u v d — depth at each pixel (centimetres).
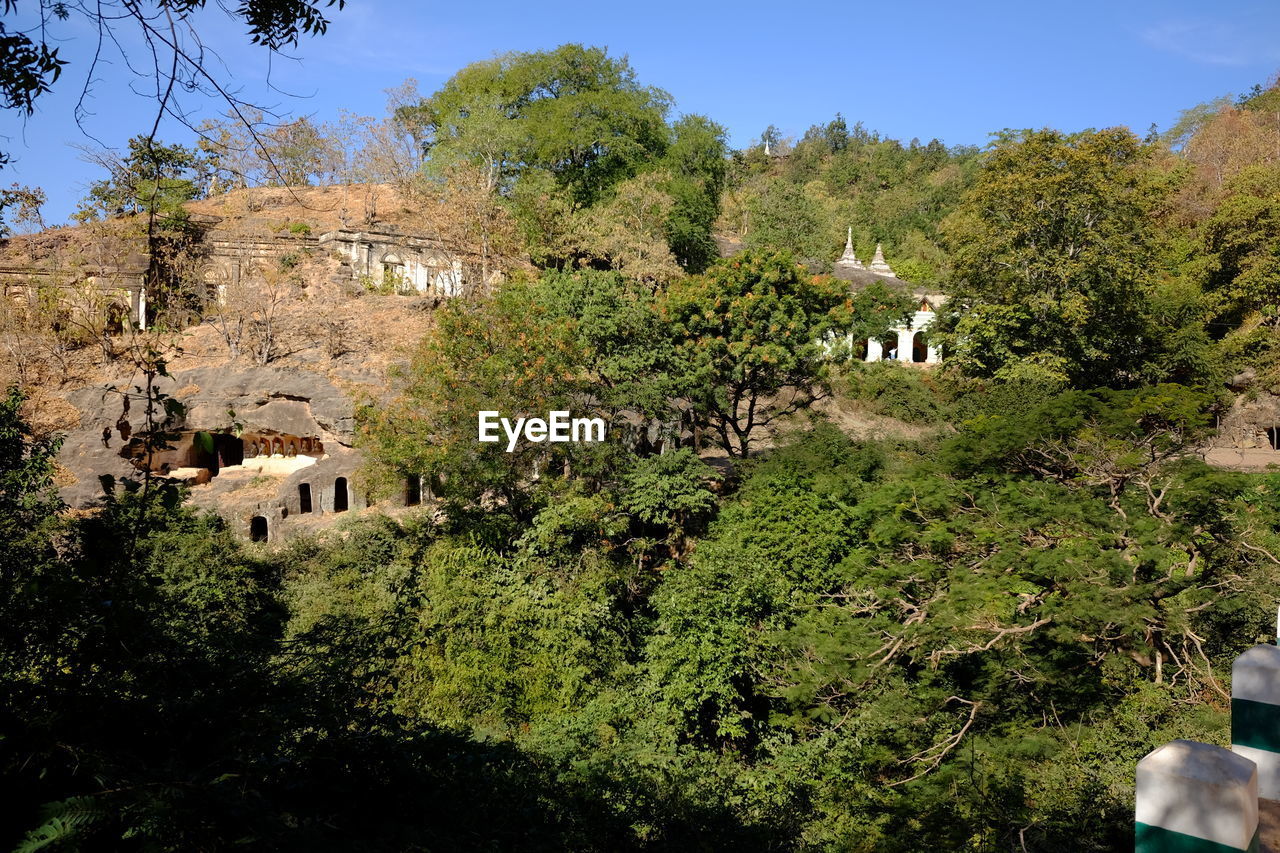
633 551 2566
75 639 536
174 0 489
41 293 3228
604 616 2155
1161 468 1855
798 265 2953
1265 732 301
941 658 1691
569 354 2627
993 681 1579
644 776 1448
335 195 5097
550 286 2967
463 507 2578
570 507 2369
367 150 4441
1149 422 2017
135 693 561
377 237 4134
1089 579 1556
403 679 1862
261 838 466
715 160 5891
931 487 1948
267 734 620
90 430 2923
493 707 1961
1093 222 3678
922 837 1359
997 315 3781
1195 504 1672
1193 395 1953
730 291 2873
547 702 1977
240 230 4016
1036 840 1203
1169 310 4212
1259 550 1672
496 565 2330
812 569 2203
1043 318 3744
